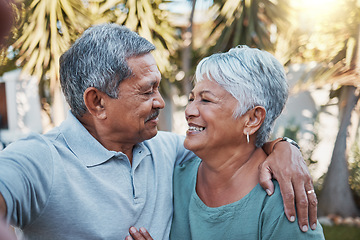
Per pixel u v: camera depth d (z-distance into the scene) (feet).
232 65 3.83
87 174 3.73
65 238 3.60
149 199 4.14
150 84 3.86
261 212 3.82
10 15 1.40
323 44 14.08
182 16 14.23
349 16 13.41
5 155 3.34
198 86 4.04
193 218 4.17
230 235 3.91
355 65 13.43
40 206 3.43
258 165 4.15
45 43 11.66
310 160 17.65
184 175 4.62
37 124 26.48
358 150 16.30
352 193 15.78
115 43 3.70
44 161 3.49
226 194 4.11
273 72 3.95
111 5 12.13
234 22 13.37
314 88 16.22
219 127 3.91
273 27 13.93
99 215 3.69
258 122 3.97
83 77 3.76
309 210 3.71
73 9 11.79
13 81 25.80
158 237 4.17
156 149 4.53
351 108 14.40
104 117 3.86
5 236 1.32
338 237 12.88
